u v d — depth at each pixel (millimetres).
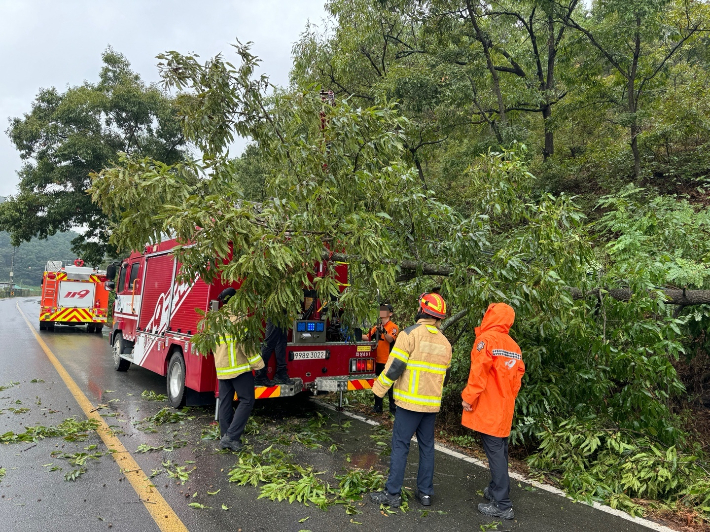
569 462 4758
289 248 4297
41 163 20469
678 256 6348
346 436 5965
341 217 5035
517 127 13000
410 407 3967
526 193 6246
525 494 4391
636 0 11914
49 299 18938
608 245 6828
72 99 20438
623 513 4047
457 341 6633
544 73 17359
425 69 12719
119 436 5594
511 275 4891
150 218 4641
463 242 5203
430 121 13539
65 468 4574
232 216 4105
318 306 6605
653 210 7293
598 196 13062
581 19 16219
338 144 5074
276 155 5727
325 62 13859
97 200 4590
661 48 14906
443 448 5621
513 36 16750
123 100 20406
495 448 3926
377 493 4086
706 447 5766
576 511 4051
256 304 4727
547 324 5125
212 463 4824
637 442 4871
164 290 7668
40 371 9727
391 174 5379
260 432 5977
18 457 4812
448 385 6672
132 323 9297
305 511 3840
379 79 13531
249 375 5285
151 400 7480
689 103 12570
